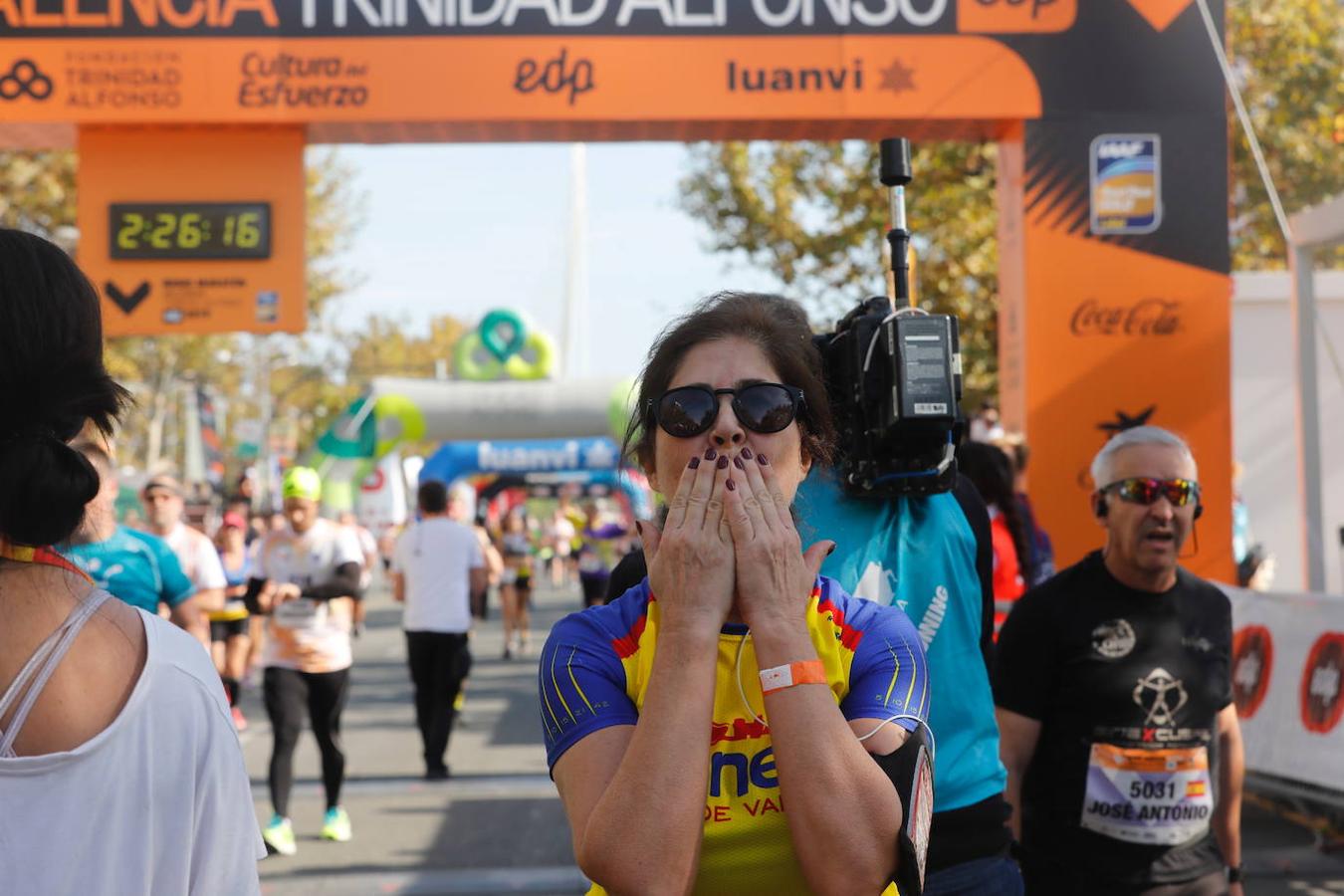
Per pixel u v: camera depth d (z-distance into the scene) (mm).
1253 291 13109
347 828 7477
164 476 8180
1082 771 3367
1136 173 9789
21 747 1436
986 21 9664
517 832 7512
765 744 1738
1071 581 3443
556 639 1843
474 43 9555
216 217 9867
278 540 7641
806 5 9570
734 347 1936
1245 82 20281
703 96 9539
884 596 2691
